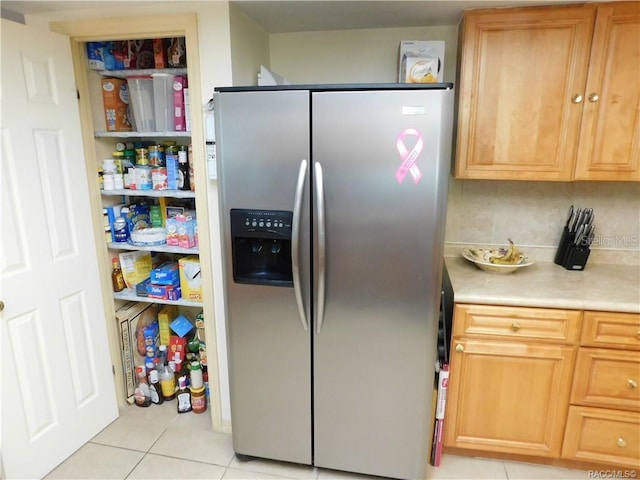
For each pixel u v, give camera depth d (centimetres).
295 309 166
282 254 167
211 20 169
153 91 199
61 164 180
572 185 208
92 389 206
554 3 166
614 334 166
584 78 170
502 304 171
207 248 194
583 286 181
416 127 143
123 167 211
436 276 154
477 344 177
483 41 174
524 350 173
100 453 198
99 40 184
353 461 180
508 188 214
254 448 188
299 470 189
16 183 161
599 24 164
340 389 172
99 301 207
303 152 151
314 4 171
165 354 242
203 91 177
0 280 158
